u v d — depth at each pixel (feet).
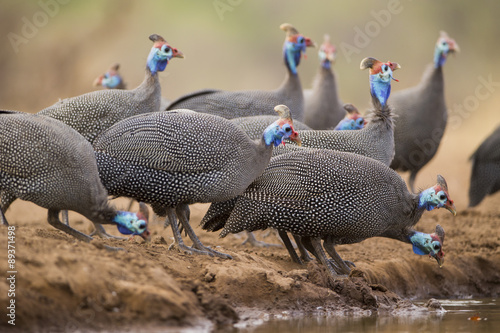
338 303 35.86
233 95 51.16
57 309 28.07
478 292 46.14
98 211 32.55
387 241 51.03
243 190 36.50
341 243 39.50
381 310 36.65
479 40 138.92
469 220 59.72
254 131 43.65
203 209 59.82
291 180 37.22
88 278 29.14
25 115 32.89
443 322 34.47
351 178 37.14
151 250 34.88
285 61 53.98
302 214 37.11
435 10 136.46
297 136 36.73
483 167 62.64
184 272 33.58
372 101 45.73
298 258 40.83
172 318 29.43
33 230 33.22
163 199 35.78
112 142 35.29
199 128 35.17
